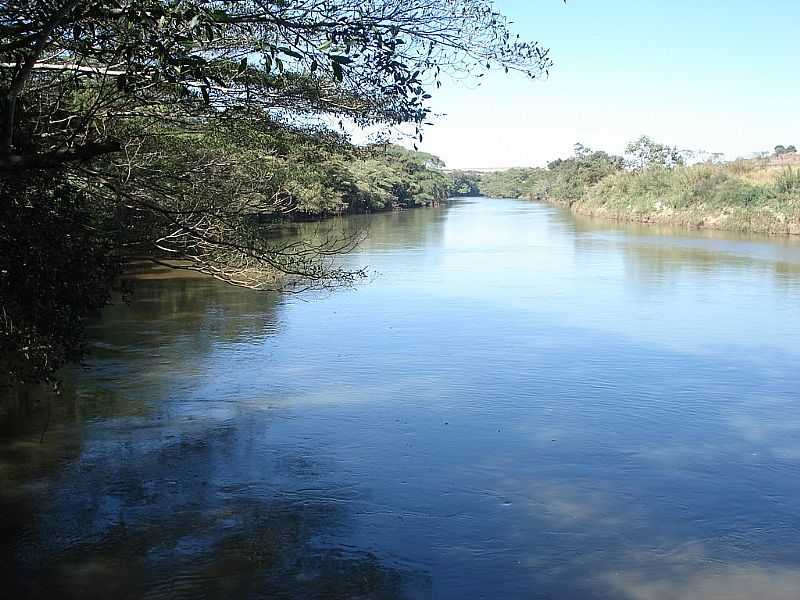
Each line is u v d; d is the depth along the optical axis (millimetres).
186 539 7598
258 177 13828
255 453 9812
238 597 6605
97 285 7934
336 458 9719
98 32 8047
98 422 10789
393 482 9039
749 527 8031
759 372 13875
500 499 8625
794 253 33250
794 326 17828
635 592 6801
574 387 12914
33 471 9094
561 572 7109
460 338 16422
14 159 5000
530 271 27625
